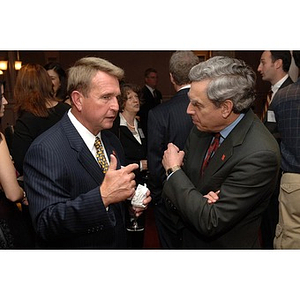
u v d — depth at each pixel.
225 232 1.32
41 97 2.05
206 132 1.41
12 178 1.51
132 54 7.38
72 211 1.17
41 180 1.21
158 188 2.03
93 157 1.31
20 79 2.06
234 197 1.19
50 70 2.93
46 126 2.05
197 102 1.22
